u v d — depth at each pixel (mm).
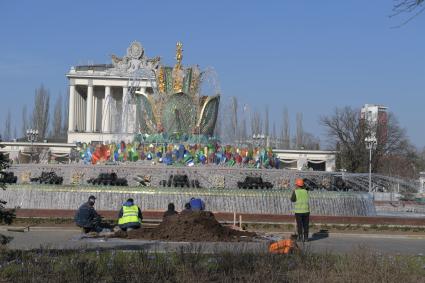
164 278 10258
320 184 31375
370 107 112312
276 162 33969
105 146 32781
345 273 10547
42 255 12172
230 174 30516
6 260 11664
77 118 108312
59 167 31328
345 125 79375
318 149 97938
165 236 17922
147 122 34438
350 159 77250
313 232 22281
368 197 29047
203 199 27297
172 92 34031
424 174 82438
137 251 13070
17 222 23062
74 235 19469
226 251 12688
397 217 25297
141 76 45125
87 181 29516
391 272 10820
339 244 18703
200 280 10117
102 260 11453
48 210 24328
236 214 24359
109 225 20859
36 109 105562
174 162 31531
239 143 37469
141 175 30562
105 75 106375
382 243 19609
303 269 11117
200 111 34188
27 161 87750
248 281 10023
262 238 18672
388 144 79562
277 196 27688
